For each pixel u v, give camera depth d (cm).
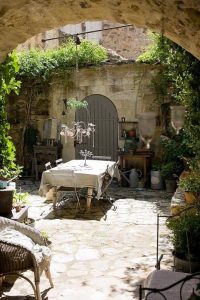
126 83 1109
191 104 543
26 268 351
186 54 551
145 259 489
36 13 304
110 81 1125
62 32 1430
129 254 508
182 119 508
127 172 1056
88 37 1440
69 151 1167
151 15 307
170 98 1054
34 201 855
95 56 1123
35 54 1162
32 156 1195
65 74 1156
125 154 1048
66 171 727
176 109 507
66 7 308
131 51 1434
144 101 1093
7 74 448
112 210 766
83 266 465
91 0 296
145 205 810
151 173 1006
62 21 336
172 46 579
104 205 810
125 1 296
